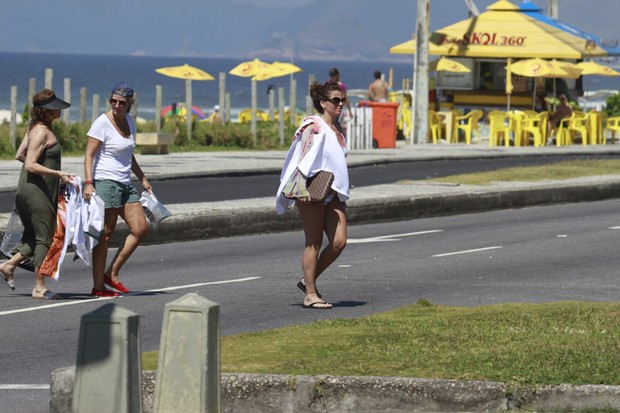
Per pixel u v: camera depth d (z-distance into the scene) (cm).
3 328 2134
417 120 8169
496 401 1467
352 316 2250
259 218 3794
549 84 9338
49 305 2375
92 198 2427
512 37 9144
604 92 12469
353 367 1576
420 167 6091
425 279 2764
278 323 2170
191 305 1254
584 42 9162
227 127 7362
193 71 9081
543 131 8194
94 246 2486
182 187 4822
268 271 2908
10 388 1684
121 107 2470
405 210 4241
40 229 2452
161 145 6588
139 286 2648
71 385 1518
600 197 5031
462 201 4450
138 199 2519
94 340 1216
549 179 5212
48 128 2450
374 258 3144
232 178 5312
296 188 2281
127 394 1210
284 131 7756
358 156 6500
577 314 2019
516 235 3684
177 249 3369
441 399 1478
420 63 8138
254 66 9494
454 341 1753
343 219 2342
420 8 8075
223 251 3325
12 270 2489
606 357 1611
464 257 3162
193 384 1252
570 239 3566
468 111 9375
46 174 2420
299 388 1498
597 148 7844
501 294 2523
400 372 1538
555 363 1579
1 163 5703
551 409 1454
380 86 8025
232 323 2170
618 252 3266
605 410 1437
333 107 2295
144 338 2030
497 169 5906
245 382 1505
